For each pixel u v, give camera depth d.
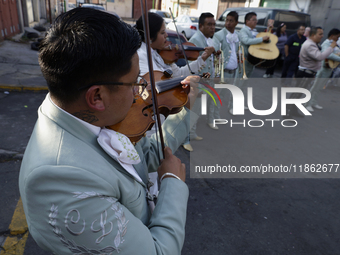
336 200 2.58
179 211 0.70
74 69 0.50
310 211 2.40
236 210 2.33
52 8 13.23
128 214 0.58
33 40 8.51
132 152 0.64
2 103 3.97
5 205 2.10
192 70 2.41
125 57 0.54
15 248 1.77
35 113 3.77
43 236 0.52
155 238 0.63
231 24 3.45
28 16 10.04
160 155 0.97
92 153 0.56
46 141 0.54
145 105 1.12
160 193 0.73
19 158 2.68
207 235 2.04
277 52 4.19
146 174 0.85
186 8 18.58
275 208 2.40
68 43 0.49
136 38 0.57
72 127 0.56
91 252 0.52
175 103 1.27
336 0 8.32
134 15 23.95
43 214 0.50
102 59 0.50
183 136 1.03
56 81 0.52
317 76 4.95
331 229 2.20
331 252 1.98
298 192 2.65
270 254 1.92
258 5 11.82
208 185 2.63
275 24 7.30
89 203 0.50
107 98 0.56
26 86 4.56
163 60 2.09
